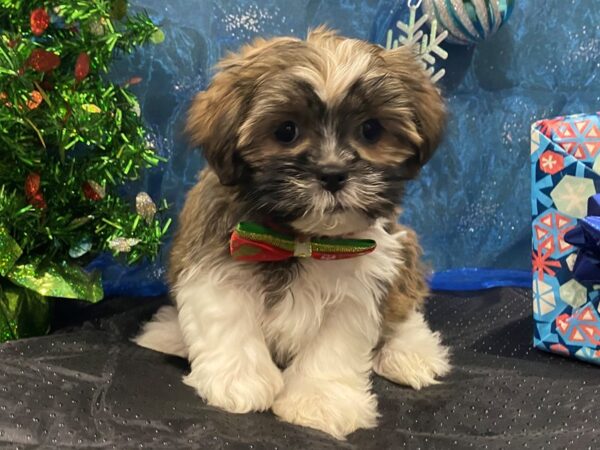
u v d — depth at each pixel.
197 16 0.46
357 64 0.30
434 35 0.47
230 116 0.30
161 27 0.45
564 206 0.38
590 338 0.38
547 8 0.50
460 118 0.51
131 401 0.30
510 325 0.44
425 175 0.52
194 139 0.33
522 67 0.51
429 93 0.34
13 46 0.34
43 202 0.38
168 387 0.33
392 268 0.35
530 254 0.54
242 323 0.33
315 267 0.33
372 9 0.48
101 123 0.37
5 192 0.37
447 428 0.31
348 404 0.31
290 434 0.29
